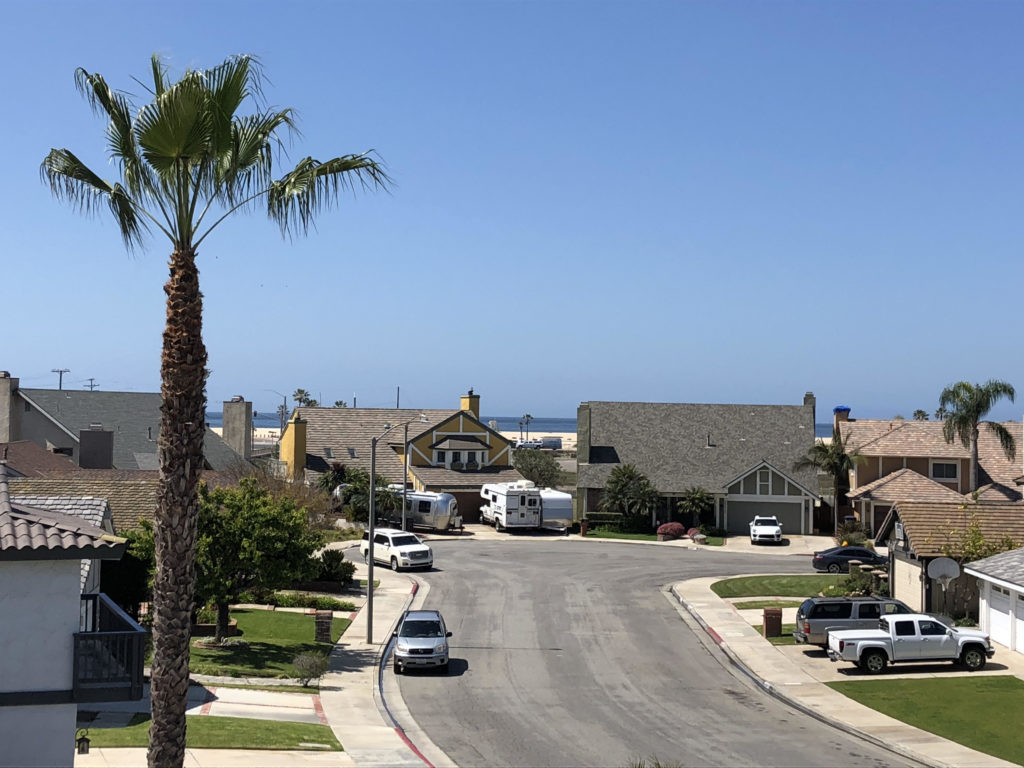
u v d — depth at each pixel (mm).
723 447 77312
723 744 25422
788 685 31547
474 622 42156
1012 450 70312
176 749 15398
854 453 73250
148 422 72250
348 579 49344
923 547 39750
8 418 66750
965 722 27062
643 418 80125
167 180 15414
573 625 41844
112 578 31859
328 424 83438
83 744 19781
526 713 28656
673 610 45375
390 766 22703
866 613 35875
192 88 14648
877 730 26422
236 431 78188
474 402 87375
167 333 15242
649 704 29812
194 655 33562
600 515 73812
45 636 17109
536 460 99125
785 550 65625
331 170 16250
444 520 70062
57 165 15758
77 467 55000
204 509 34531
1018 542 39375
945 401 70312
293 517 35281
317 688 30797
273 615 42062
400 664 33156
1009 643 35844
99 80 15461
